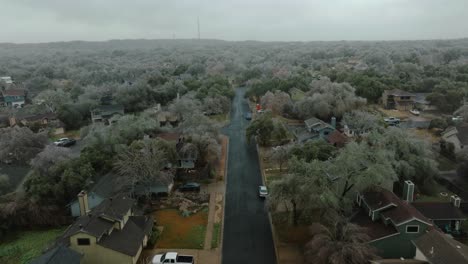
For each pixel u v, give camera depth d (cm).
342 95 7638
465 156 4616
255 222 3747
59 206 3994
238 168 5291
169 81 10825
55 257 2634
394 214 3053
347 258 2530
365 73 10712
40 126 7406
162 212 3966
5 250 3441
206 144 5016
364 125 6056
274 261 3084
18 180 4844
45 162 4456
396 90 8769
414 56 16250
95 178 4284
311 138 5844
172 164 4725
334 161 3491
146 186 4169
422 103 8306
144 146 4512
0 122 7631
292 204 3741
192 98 8631
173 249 3272
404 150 4375
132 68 15700
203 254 3192
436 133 6512
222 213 3944
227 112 8812
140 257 3139
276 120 6294
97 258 2930
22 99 10231
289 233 3481
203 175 4850
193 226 3669
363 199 3447
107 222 3122
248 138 6100
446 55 16762
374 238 2941
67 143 6581
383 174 3331
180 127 6131
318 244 2706
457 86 8869
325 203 3111
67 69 16188
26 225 3828
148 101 9356
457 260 2345
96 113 8262
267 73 13700
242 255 3173
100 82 12644
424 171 4269
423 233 2912
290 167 3597
